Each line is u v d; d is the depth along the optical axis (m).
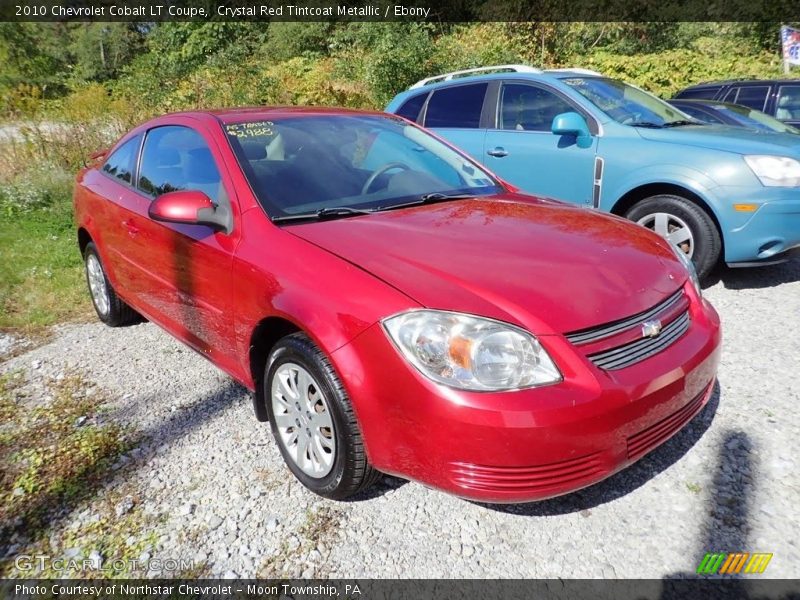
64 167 8.98
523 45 14.95
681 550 2.14
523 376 1.94
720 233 4.38
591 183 4.87
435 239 2.47
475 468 1.94
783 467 2.52
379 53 12.87
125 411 3.22
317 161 3.10
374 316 2.07
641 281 2.32
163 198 2.75
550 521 2.31
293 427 2.54
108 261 4.02
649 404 2.09
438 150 3.64
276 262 2.45
